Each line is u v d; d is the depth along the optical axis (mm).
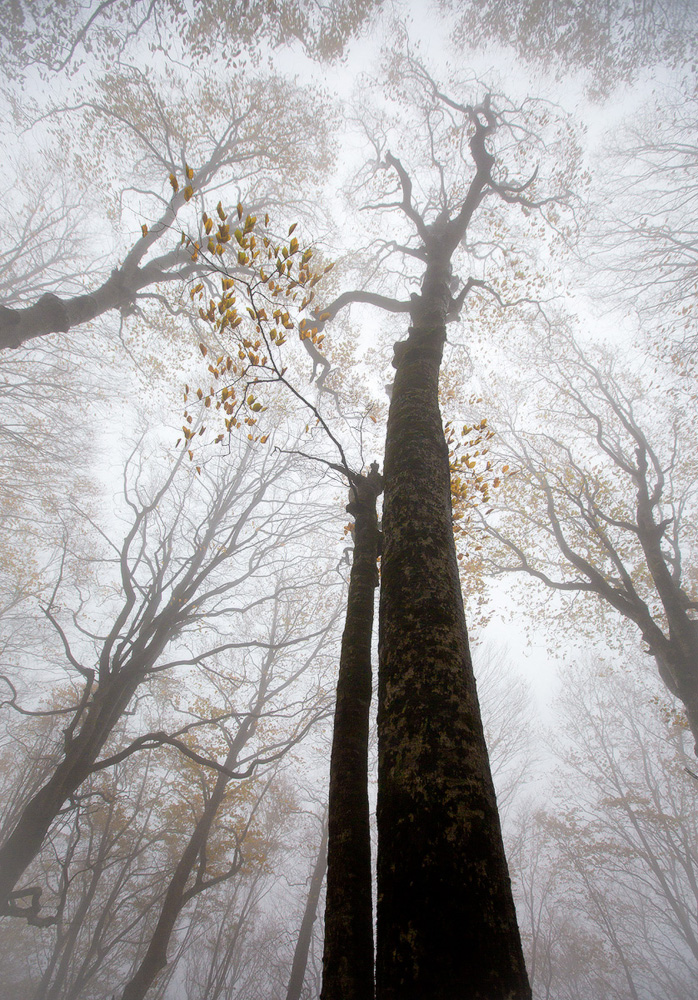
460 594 2924
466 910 1562
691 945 18406
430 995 1399
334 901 2129
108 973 17172
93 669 10312
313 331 5934
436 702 2197
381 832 1949
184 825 17422
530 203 11367
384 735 2236
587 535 14711
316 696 17031
